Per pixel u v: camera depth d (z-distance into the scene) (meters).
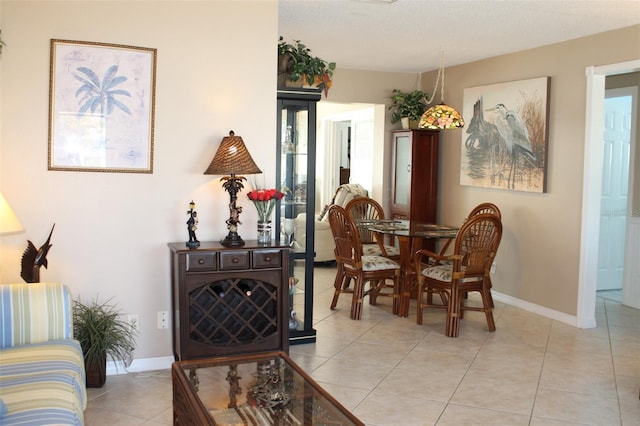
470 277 4.98
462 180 6.82
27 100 3.67
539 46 5.71
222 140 3.94
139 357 4.04
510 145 6.04
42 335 3.00
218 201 4.16
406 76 7.65
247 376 2.86
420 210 7.28
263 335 3.99
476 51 6.05
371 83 7.50
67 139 3.77
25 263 3.47
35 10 3.64
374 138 7.91
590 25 4.84
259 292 3.99
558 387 3.85
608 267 6.95
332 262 8.27
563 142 5.45
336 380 3.92
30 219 3.73
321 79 4.61
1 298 2.95
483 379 3.97
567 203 5.42
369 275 5.42
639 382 3.95
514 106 5.98
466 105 6.75
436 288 5.13
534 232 5.81
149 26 3.90
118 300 3.96
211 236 4.16
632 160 6.11
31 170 3.71
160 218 4.02
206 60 4.06
